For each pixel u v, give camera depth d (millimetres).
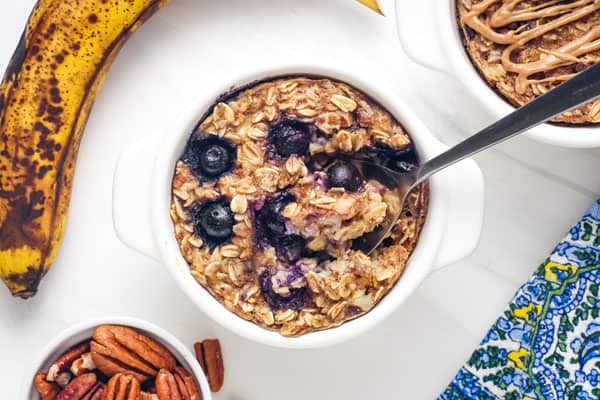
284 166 445
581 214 522
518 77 480
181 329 520
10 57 513
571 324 513
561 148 522
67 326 521
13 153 488
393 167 453
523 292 516
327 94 452
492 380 518
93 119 520
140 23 500
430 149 446
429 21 480
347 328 446
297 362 523
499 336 518
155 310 520
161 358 485
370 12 519
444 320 524
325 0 520
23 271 494
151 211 449
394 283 453
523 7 480
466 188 456
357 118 451
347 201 437
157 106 520
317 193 441
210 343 515
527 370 514
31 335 520
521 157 523
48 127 490
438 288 524
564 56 477
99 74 499
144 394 483
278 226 440
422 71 519
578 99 376
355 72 451
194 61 520
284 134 446
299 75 456
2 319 520
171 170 452
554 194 523
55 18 487
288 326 447
